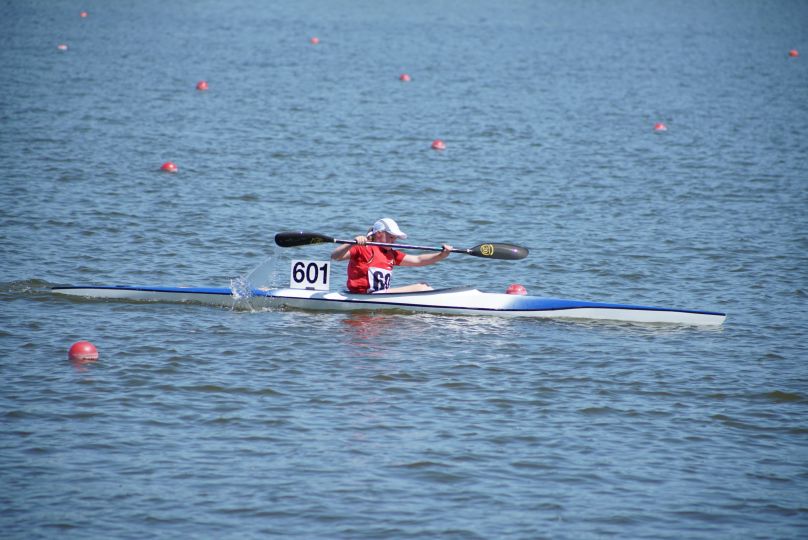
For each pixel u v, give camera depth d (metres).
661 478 40.00
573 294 68.56
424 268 75.25
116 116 139.50
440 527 35.69
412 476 39.50
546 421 45.41
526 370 52.25
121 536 34.50
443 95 174.12
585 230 86.69
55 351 52.81
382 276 63.75
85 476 38.75
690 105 169.25
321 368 51.59
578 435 43.94
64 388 47.53
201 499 37.22
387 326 59.97
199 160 112.25
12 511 35.91
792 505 37.94
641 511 37.25
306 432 43.41
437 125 142.38
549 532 35.53
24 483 38.00
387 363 52.72
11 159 107.62
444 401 47.44
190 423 44.06
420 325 60.47
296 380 49.72
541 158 120.56
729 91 188.62
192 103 155.38
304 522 35.78
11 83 165.62
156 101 155.38
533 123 146.75
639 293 68.75
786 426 45.56
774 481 39.97
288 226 85.50
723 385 50.56
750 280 71.88
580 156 122.56
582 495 38.34
